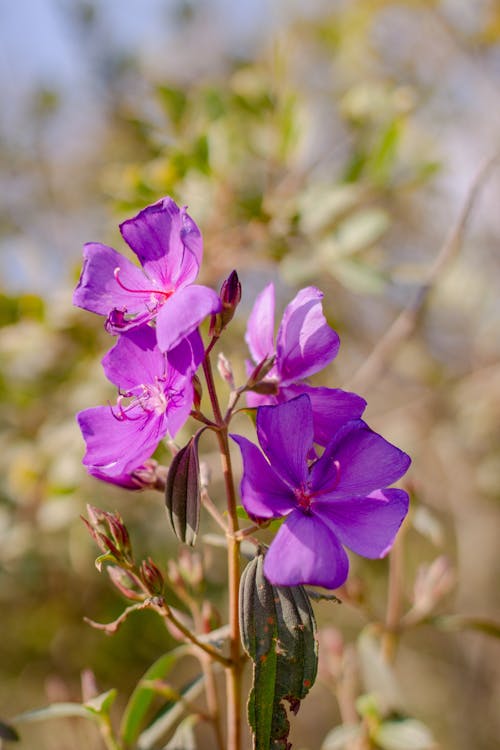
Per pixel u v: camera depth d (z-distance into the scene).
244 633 0.53
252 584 0.53
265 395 0.56
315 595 0.54
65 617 1.11
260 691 0.52
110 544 0.56
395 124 0.89
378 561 1.04
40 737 1.21
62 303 0.96
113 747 0.62
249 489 0.51
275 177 0.99
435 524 0.72
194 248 0.52
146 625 1.11
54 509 0.94
